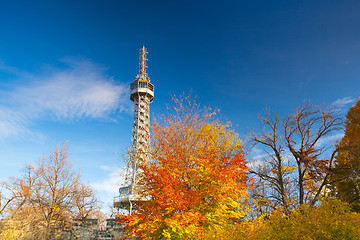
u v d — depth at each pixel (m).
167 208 13.02
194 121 16.31
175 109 16.41
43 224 25.70
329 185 19.55
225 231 10.29
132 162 17.64
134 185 16.95
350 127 24.58
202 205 13.75
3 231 19.53
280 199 17.38
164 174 13.30
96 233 26.75
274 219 9.91
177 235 12.58
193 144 15.33
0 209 23.78
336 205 9.31
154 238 14.07
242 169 14.28
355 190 20.11
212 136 15.65
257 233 9.27
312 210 9.65
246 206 15.56
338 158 20.09
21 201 26.06
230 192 13.51
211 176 13.54
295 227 8.96
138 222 14.26
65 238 25.97
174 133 15.62
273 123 18.84
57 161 29.00
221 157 14.54
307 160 17.44
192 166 14.90
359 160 18.58
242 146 15.69
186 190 13.93
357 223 8.30
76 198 31.70
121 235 26.58
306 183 19.22
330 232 8.45
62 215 28.02
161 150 15.38
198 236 11.69
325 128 17.80
